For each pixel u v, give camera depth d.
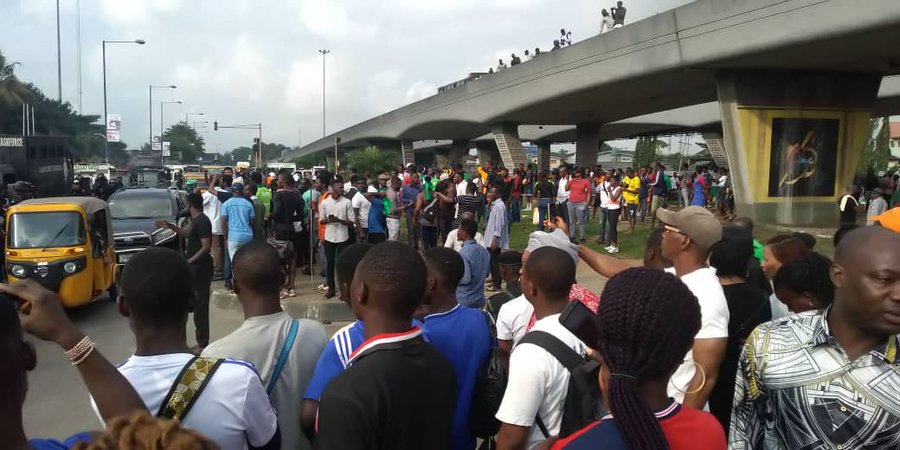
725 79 21.92
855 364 2.17
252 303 3.22
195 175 38.88
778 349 2.34
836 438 2.17
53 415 6.22
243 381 2.45
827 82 21.89
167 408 2.32
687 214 3.17
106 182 27.83
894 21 15.26
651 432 1.62
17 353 1.66
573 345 2.71
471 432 3.35
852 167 22.36
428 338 3.14
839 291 2.21
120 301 2.54
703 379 2.68
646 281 1.71
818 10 16.80
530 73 32.47
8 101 60.78
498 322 4.06
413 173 16.91
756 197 21.67
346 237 10.33
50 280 9.77
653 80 25.14
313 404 2.83
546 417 2.67
